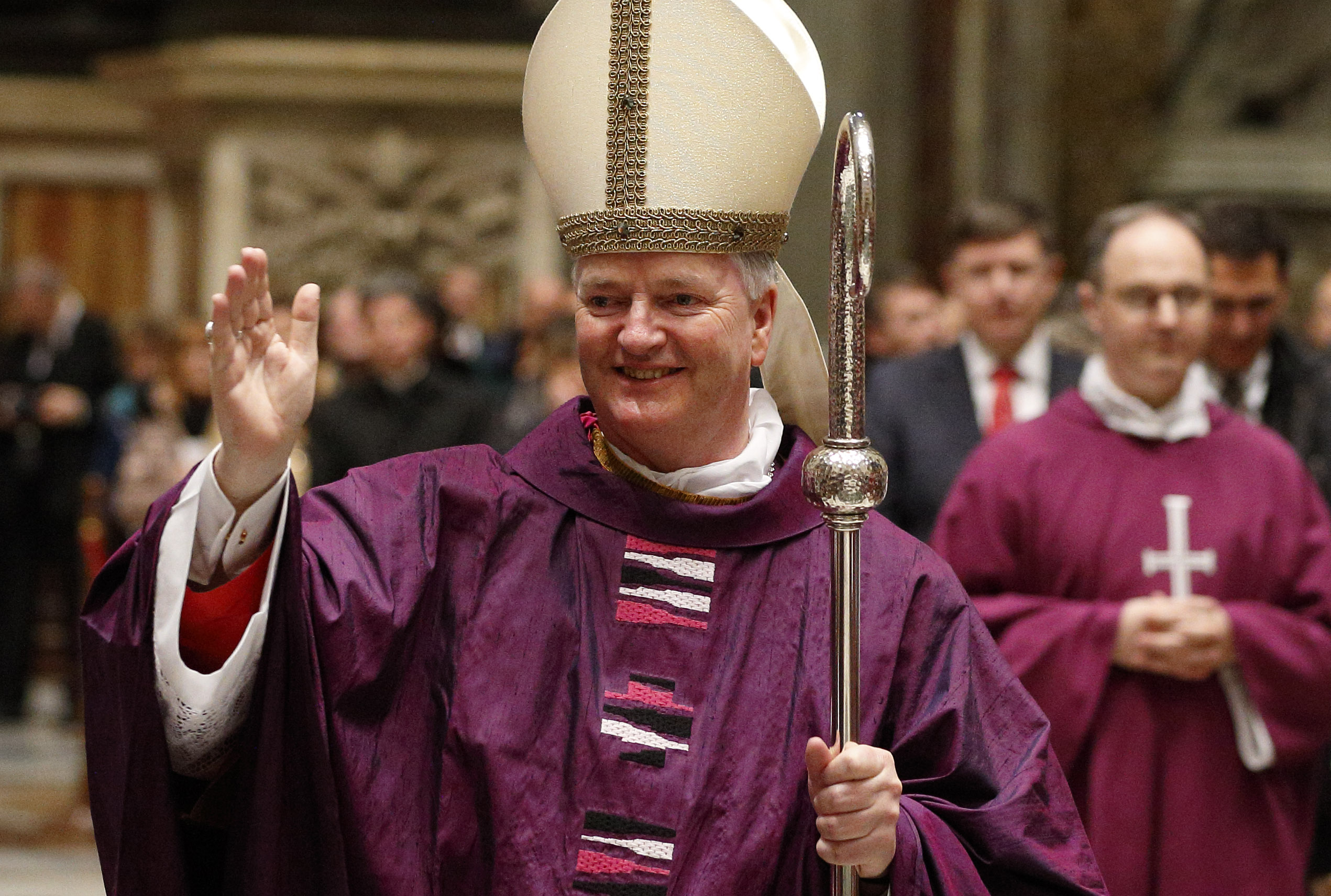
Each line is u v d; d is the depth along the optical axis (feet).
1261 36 103.86
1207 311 31.73
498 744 18.88
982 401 43.78
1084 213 102.42
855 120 18.42
